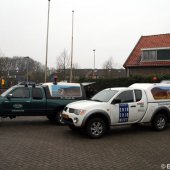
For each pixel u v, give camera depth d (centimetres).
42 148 831
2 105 1186
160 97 1117
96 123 978
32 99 1231
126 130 1134
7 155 752
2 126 1219
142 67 3512
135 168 655
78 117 967
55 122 1294
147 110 1080
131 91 1064
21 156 744
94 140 949
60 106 1259
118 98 1029
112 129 1155
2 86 2655
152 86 1120
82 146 862
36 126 1224
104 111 988
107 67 6153
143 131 1113
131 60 3622
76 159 722
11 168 645
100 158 734
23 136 999
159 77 2538
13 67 7206
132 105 1046
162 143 907
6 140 931
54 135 1024
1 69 5562
